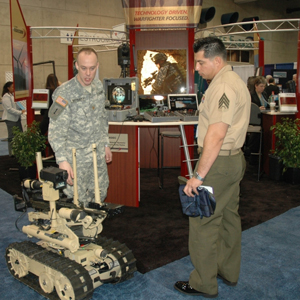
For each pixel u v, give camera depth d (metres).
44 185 1.97
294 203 3.70
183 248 2.66
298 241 2.74
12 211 3.52
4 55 9.13
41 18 9.55
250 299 1.98
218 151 1.67
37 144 4.63
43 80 9.84
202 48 1.79
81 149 2.30
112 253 2.09
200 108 1.87
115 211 1.93
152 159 5.47
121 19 11.05
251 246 2.65
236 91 1.71
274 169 4.66
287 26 16.11
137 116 3.53
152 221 3.24
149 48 4.62
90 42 10.22
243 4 13.89
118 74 11.18
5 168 5.53
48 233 2.03
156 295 2.02
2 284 2.16
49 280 1.93
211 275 1.92
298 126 4.48
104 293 2.05
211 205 1.72
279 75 9.62
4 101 5.89
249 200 3.82
